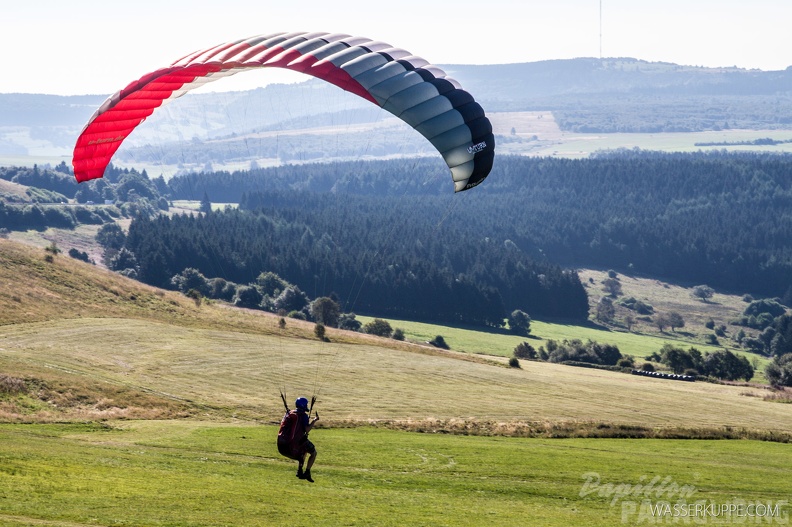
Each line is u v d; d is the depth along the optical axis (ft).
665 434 174.70
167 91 77.30
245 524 63.46
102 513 59.52
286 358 223.51
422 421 168.35
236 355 218.38
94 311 242.37
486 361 277.23
